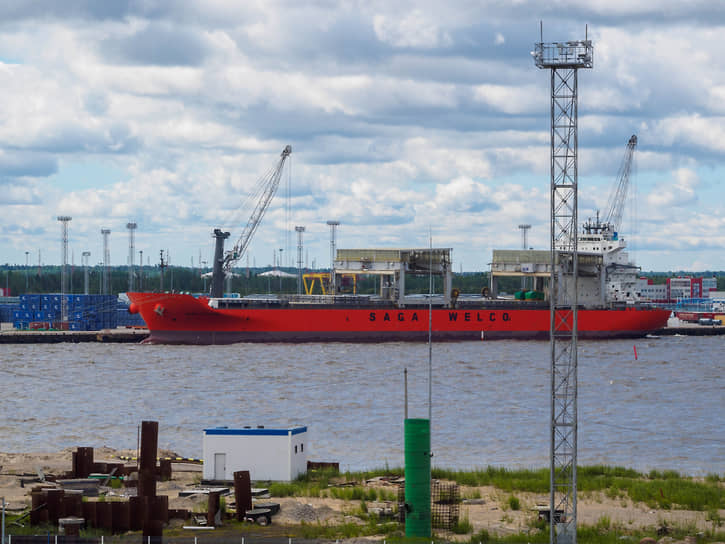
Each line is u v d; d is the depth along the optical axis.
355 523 151.75
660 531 148.50
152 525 140.75
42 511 150.38
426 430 144.50
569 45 138.62
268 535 142.38
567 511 156.62
